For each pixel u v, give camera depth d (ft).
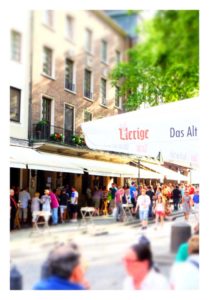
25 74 47.19
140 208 39.37
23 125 49.62
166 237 28.50
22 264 22.81
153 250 22.97
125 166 53.67
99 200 52.19
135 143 25.50
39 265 22.38
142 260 17.84
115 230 33.14
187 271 19.33
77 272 17.70
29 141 50.44
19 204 40.65
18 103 49.19
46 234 31.14
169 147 24.90
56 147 50.65
